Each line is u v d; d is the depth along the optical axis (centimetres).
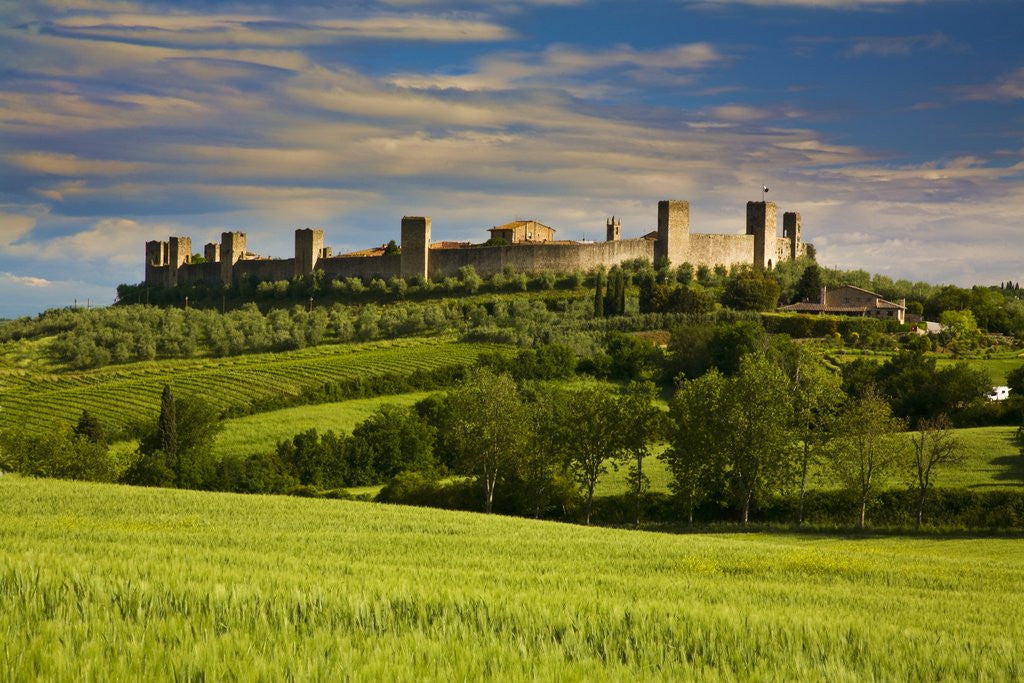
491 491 6594
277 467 7925
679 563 2716
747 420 6019
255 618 1143
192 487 7544
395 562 2409
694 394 6531
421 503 6869
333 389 10219
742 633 1285
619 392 10444
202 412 8625
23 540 2281
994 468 6309
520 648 1073
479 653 1041
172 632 1030
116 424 9588
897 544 4762
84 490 4691
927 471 5622
